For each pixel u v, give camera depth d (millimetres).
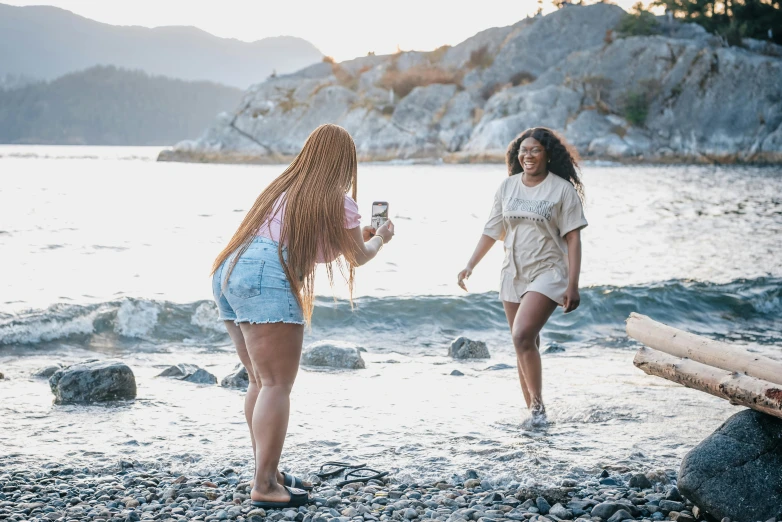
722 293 10242
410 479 4004
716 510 3166
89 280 10484
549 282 4922
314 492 3705
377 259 13672
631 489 3832
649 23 118750
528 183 5062
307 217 3266
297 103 120500
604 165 92062
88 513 3332
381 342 8297
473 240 16781
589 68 109438
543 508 3488
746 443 3273
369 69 136375
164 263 12164
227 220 19328
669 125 100375
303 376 6473
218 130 118938
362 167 83312
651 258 14531
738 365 3326
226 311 3439
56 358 7160
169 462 4277
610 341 8438
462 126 111062
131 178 42875
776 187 41656
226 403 5605
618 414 5359
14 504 3438
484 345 7684
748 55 104938
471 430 4969
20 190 28688
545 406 5543
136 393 5773
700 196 33969
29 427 4910
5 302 8820
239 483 3863
